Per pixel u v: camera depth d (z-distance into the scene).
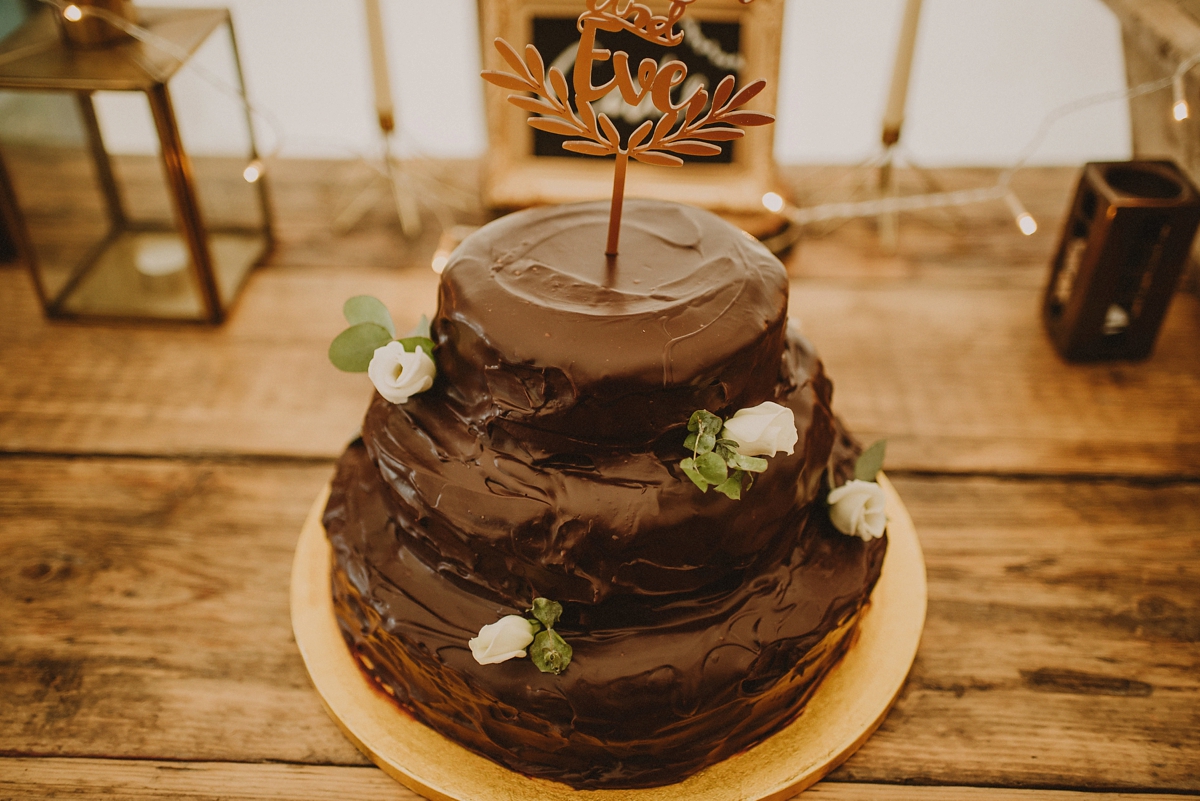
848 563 0.54
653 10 0.82
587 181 0.90
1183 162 0.81
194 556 0.66
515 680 0.48
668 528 0.47
